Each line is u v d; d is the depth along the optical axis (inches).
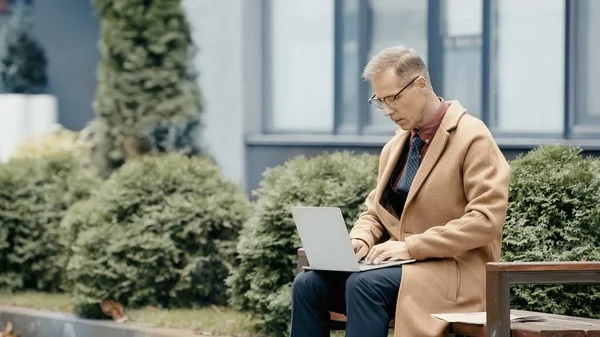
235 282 326.6
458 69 437.7
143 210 366.9
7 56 828.6
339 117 485.1
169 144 539.8
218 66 533.3
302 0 502.6
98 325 350.9
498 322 202.5
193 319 342.3
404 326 218.7
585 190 265.7
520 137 413.4
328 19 493.7
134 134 540.1
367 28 473.4
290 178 325.1
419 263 224.8
